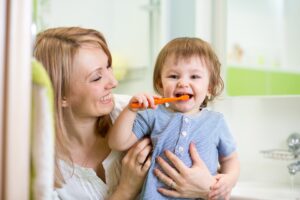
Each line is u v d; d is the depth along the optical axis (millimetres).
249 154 1151
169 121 708
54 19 1372
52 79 658
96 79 670
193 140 698
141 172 678
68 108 686
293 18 1078
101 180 709
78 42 673
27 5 348
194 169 665
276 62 1101
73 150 721
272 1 1122
